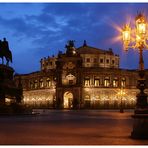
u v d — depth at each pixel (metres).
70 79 156.75
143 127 24.58
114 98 157.00
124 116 68.25
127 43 24.75
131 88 161.12
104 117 62.91
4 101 66.75
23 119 52.66
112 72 158.25
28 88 178.88
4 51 70.75
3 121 46.56
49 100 164.00
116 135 27.14
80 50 174.75
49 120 50.47
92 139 24.25
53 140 23.59
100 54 172.12
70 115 74.06
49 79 165.12
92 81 155.62
